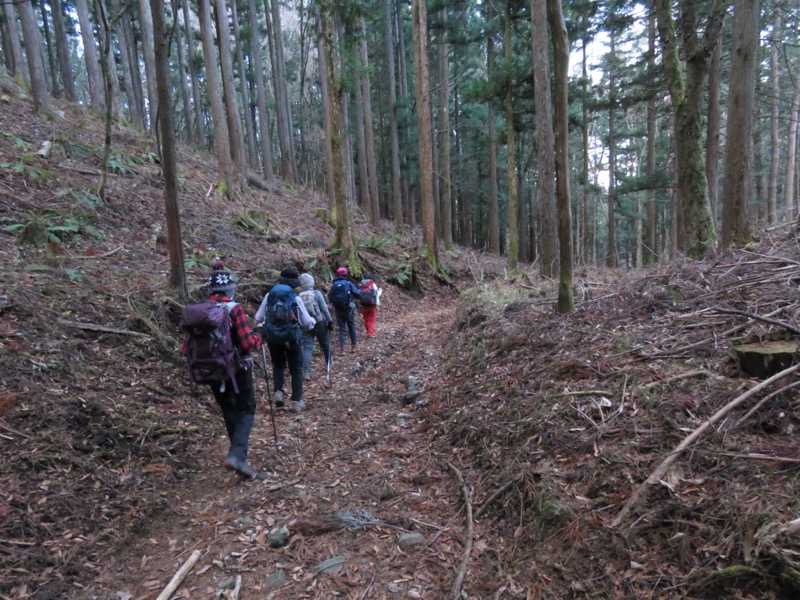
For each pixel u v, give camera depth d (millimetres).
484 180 32906
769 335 3189
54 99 14703
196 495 3617
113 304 5672
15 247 6137
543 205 11039
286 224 14258
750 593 1905
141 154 12734
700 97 7328
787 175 19516
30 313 4750
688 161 7398
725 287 4434
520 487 3039
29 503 2979
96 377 4512
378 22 24781
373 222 21188
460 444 4059
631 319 4621
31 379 3977
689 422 2818
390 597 2514
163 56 5836
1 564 2547
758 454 2420
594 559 2352
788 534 1937
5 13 16172
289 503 3477
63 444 3553
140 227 8703
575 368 3916
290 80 36188
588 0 13312
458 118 30359
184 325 3469
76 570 2674
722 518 2193
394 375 6809
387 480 3762
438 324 10359
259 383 6219
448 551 2828
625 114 23734
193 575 2721
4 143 9188
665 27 7555
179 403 4844
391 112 22156
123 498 3352
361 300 9352
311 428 4914
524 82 13523
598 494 2676
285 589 2605
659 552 2242
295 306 5344
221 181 13508
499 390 4438
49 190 8234
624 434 2971
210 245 9305
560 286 5523
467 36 17906
